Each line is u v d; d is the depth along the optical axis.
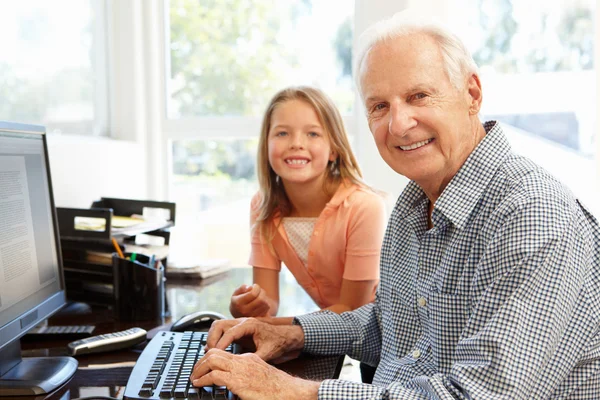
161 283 1.64
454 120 1.12
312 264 1.82
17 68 2.12
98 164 2.41
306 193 1.85
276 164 1.81
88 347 1.32
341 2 2.89
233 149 3.00
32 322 1.20
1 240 1.10
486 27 2.80
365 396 0.96
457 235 1.09
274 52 2.95
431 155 1.13
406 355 1.20
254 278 1.91
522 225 0.97
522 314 0.92
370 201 1.77
